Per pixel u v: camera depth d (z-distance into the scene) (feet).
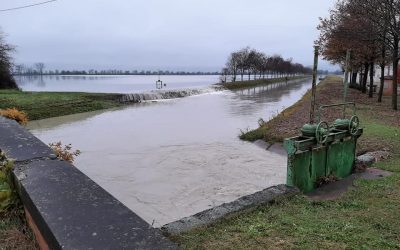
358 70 125.49
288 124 52.49
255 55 264.52
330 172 21.72
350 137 23.54
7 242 9.96
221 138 50.78
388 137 37.09
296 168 19.22
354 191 19.24
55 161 12.63
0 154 13.99
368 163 25.38
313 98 22.57
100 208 8.74
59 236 7.36
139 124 66.95
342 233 13.56
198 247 12.24
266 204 16.69
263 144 44.65
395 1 62.49
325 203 17.30
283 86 222.07
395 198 17.94
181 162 37.78
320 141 20.36
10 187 11.70
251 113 81.51
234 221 14.71
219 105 102.83
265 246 12.42
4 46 141.08
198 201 26.43
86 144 48.32
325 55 105.91
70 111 88.28
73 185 10.23
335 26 89.25
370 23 65.10
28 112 81.30
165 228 13.79
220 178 31.96
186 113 83.82
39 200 9.14
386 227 14.35
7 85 140.36
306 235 13.33
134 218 8.32
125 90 163.22
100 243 7.16
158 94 129.59
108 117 78.95
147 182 31.12
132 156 40.83
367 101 80.18
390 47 65.16
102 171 34.76
